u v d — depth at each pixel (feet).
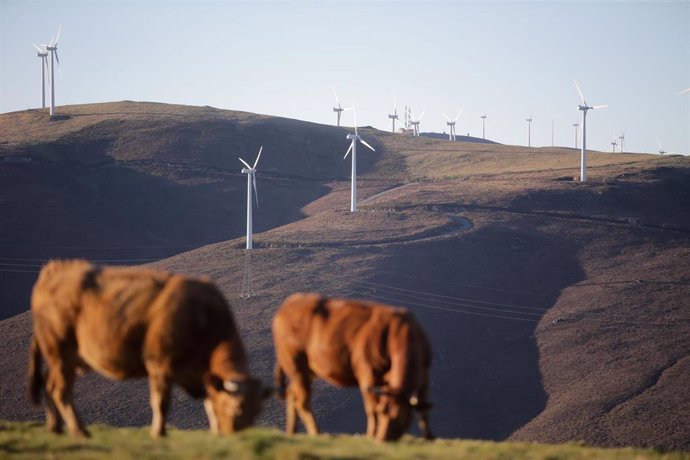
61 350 182.19
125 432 199.93
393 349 193.57
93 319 176.65
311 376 214.07
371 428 199.41
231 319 183.01
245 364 181.06
